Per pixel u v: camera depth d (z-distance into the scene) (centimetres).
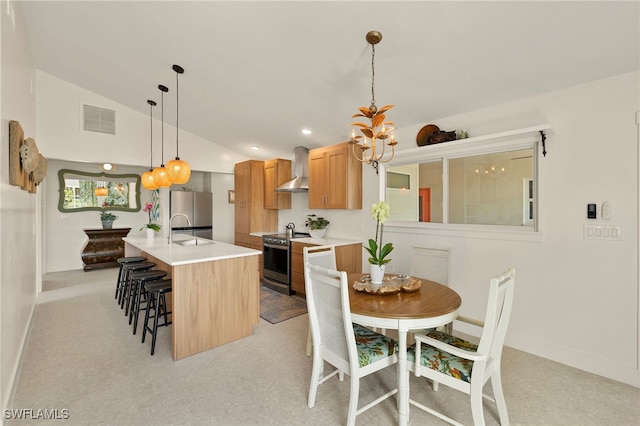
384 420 183
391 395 207
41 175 323
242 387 215
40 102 429
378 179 397
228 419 183
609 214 227
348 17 211
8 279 196
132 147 507
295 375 231
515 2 177
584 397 204
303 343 287
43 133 432
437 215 345
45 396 202
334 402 200
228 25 248
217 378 226
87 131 467
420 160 355
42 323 331
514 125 276
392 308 180
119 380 222
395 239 377
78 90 459
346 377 231
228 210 767
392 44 228
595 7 172
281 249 465
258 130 475
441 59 235
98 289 469
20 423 177
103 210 646
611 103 226
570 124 245
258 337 299
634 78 216
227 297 286
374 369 179
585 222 238
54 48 349
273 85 329
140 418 183
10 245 204
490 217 304
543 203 259
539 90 255
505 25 194
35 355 258
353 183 408
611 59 208
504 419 173
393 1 191
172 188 741
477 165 312
